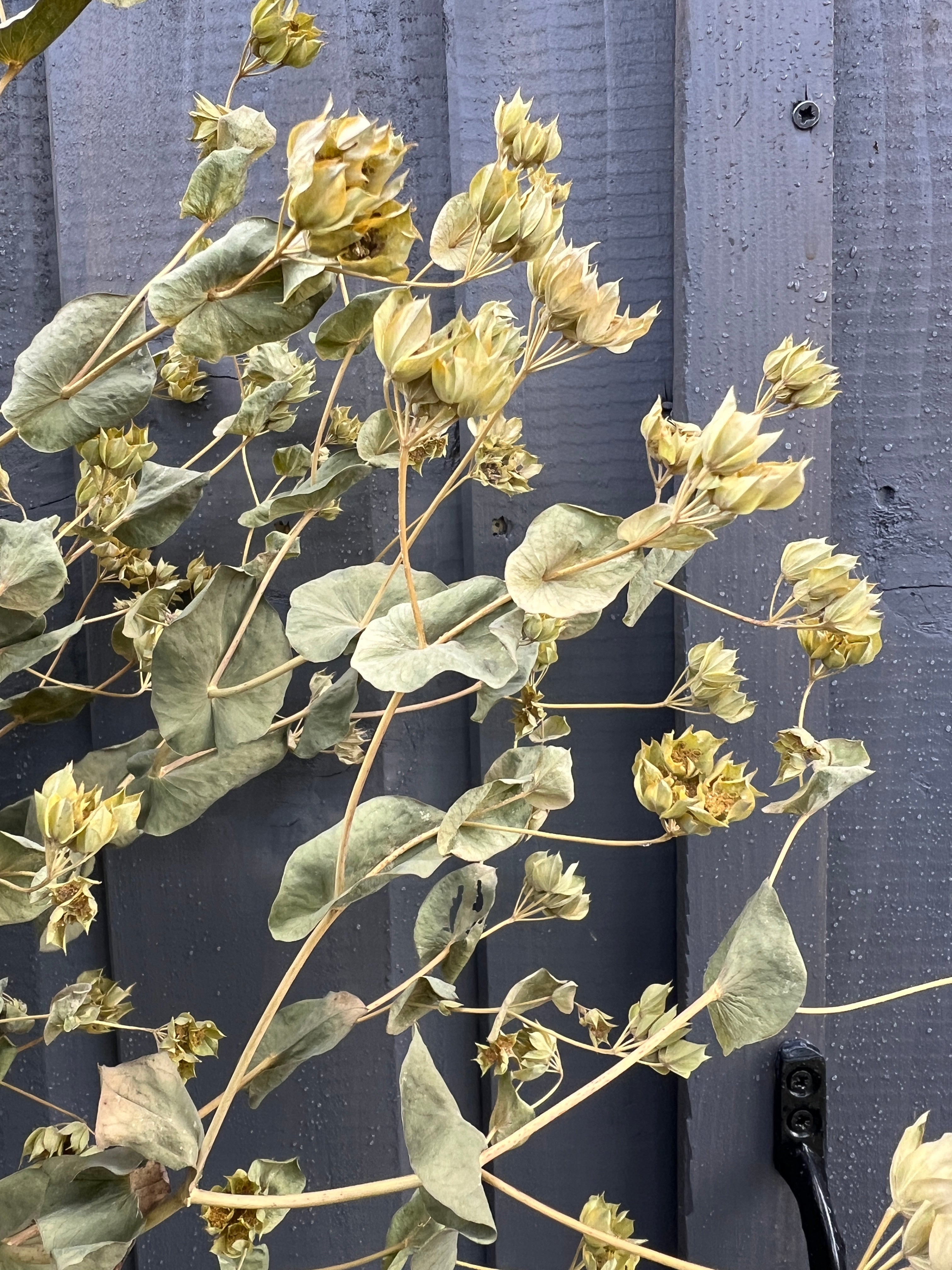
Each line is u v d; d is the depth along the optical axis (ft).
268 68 1.22
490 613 0.93
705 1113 1.46
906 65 1.47
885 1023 1.54
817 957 1.46
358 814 1.11
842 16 1.47
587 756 1.52
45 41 0.86
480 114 1.47
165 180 1.46
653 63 1.47
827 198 1.42
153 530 1.18
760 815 1.46
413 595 0.88
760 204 1.42
